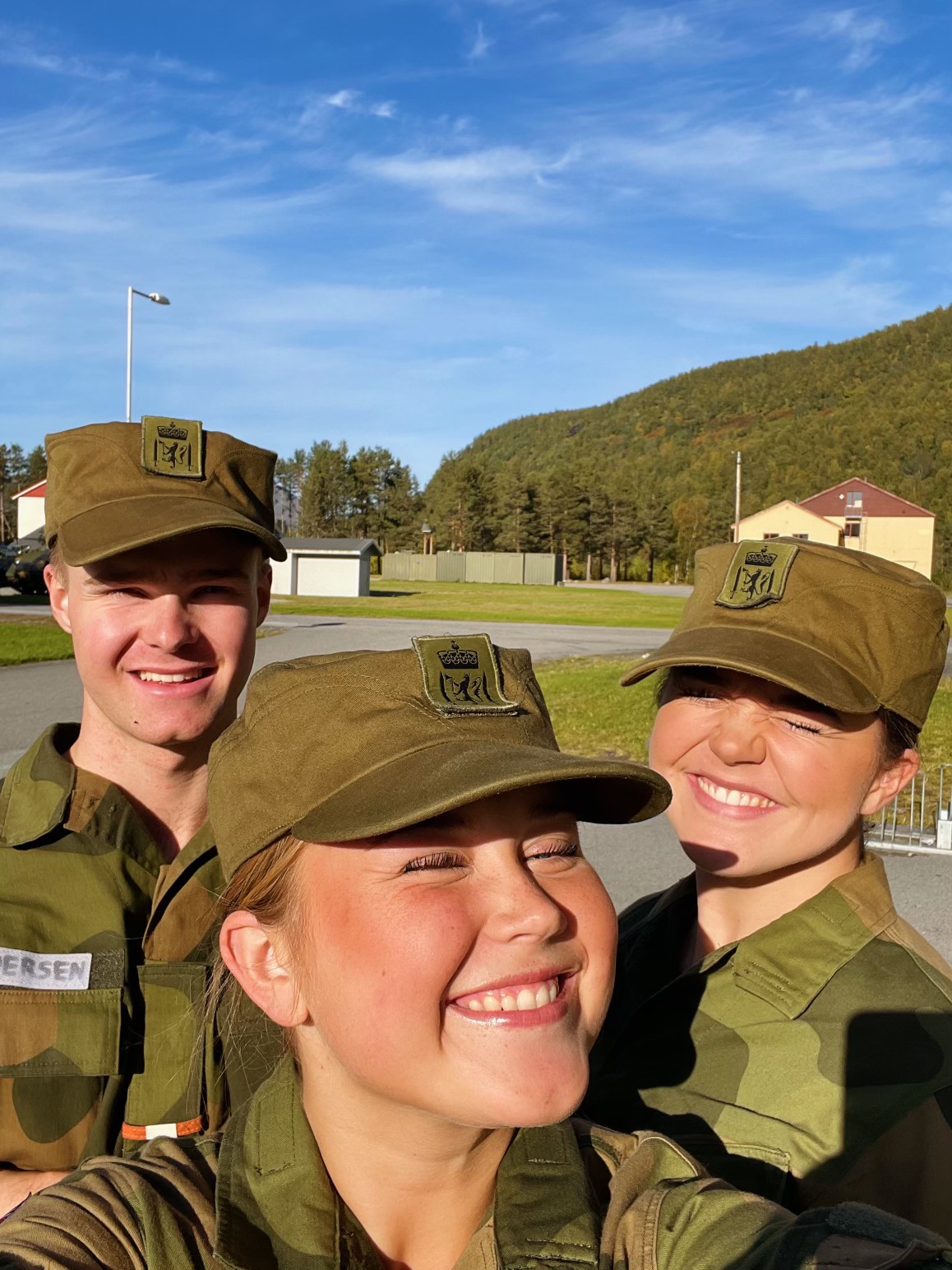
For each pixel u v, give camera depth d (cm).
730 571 73
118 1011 77
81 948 79
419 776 39
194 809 92
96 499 90
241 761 44
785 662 66
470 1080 38
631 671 72
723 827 70
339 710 42
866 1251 36
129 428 94
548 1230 41
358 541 2091
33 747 88
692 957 77
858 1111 60
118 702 87
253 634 95
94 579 87
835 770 68
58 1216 40
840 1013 64
